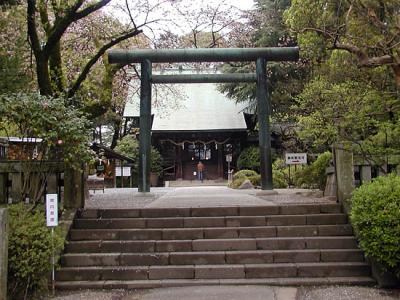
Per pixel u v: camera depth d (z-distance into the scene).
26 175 6.52
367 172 7.00
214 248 6.04
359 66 6.87
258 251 5.91
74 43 12.89
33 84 9.70
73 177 6.87
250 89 21.30
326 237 6.14
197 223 6.54
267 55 10.18
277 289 5.16
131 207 7.09
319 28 7.90
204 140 29.41
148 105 10.38
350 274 5.54
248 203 7.64
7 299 4.63
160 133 28.77
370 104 7.67
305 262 5.77
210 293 5.01
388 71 7.88
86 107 10.10
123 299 4.93
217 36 13.93
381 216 4.92
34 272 4.74
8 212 4.87
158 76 10.66
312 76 14.07
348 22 7.61
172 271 5.59
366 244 5.10
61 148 6.27
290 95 18.05
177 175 30.50
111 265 5.80
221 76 10.66
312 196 9.08
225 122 29.11
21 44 7.84
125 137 26.80
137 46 13.91
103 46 10.30
